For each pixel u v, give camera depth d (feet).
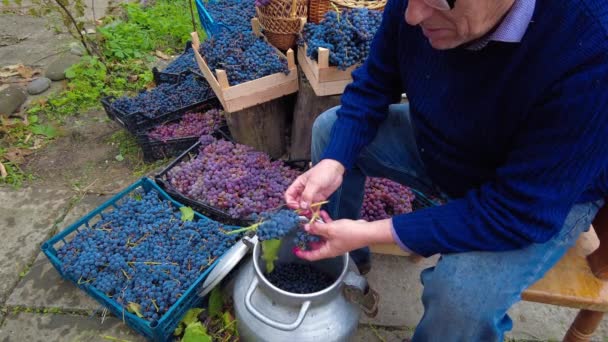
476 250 3.67
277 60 7.32
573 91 2.99
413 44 4.09
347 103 5.04
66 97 10.05
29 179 8.16
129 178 8.22
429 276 4.00
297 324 4.37
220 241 6.19
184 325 5.71
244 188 6.97
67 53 11.51
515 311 6.19
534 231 3.35
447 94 3.84
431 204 6.93
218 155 7.54
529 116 3.38
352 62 6.50
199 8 9.71
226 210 6.77
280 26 7.34
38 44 12.16
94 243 6.18
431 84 4.00
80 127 9.39
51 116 9.64
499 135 3.72
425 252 3.80
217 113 8.77
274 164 7.57
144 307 5.48
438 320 3.91
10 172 8.27
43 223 7.37
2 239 7.09
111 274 5.82
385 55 4.75
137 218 6.59
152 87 10.48
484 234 3.54
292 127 8.18
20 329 5.87
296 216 4.38
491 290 3.64
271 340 4.60
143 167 8.45
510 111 3.48
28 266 6.68
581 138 3.04
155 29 12.48
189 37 12.28
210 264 5.95
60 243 6.95
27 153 8.70
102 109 9.88
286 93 7.57
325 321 4.63
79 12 10.68
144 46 11.82
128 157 8.68
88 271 5.80
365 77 5.01
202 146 7.79
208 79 7.74
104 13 13.67
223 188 6.97
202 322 5.83
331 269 5.43
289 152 8.83
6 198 7.79
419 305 6.23
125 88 10.51
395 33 4.46
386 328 5.96
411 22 3.10
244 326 4.81
